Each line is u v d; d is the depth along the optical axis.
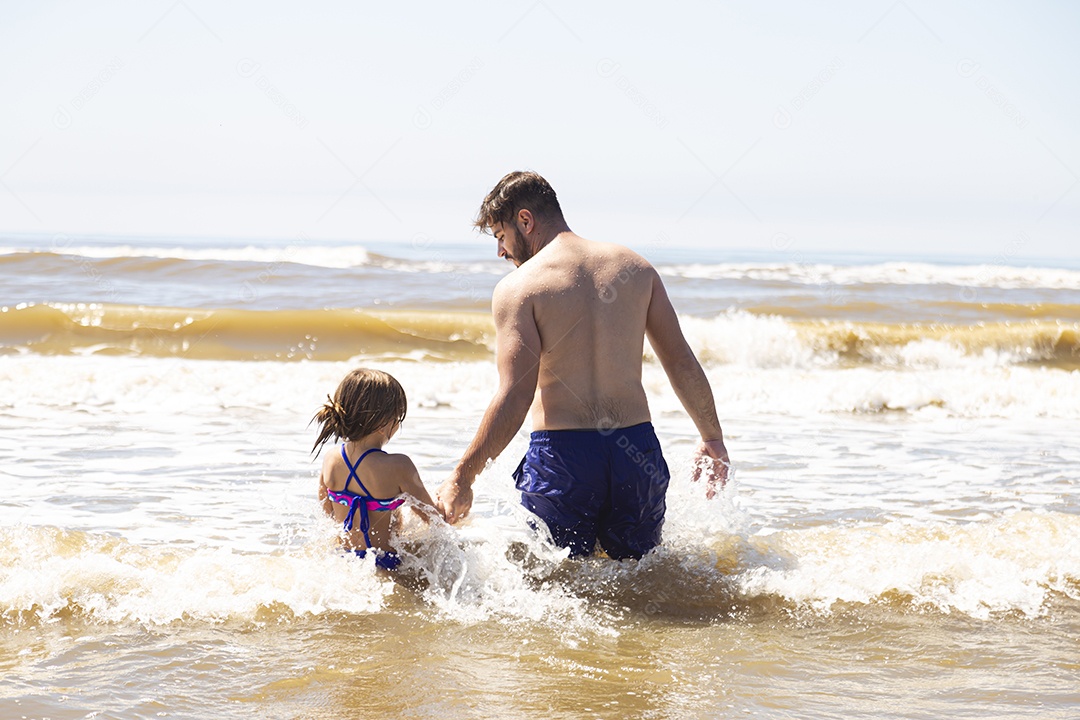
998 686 2.30
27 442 5.46
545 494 3.11
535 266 3.18
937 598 2.96
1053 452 5.89
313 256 19.61
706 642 2.60
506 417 3.05
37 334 9.45
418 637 2.58
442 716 2.05
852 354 10.53
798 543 3.41
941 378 8.35
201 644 2.46
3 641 2.43
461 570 3.04
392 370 8.05
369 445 3.25
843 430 6.67
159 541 3.51
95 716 1.99
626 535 3.18
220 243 43.78
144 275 14.57
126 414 6.50
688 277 18.98
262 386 7.37
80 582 2.78
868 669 2.42
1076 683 2.33
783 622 2.77
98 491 4.32
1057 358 10.71
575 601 2.90
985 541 3.44
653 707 2.13
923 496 4.61
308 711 2.06
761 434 6.43
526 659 2.43
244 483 4.56
